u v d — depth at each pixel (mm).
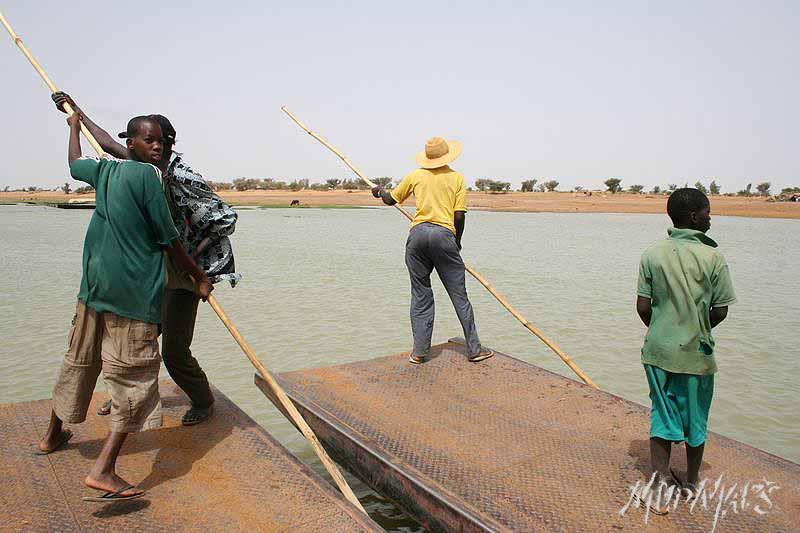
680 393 3209
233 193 109375
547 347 7684
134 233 2920
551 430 4004
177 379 3773
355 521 2854
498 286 12594
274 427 5254
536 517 2979
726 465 3559
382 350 7465
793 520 2990
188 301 3662
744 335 8430
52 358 6934
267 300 10688
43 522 2758
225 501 2990
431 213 5293
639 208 67312
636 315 9609
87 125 3602
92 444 3547
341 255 18281
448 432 3951
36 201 83062
